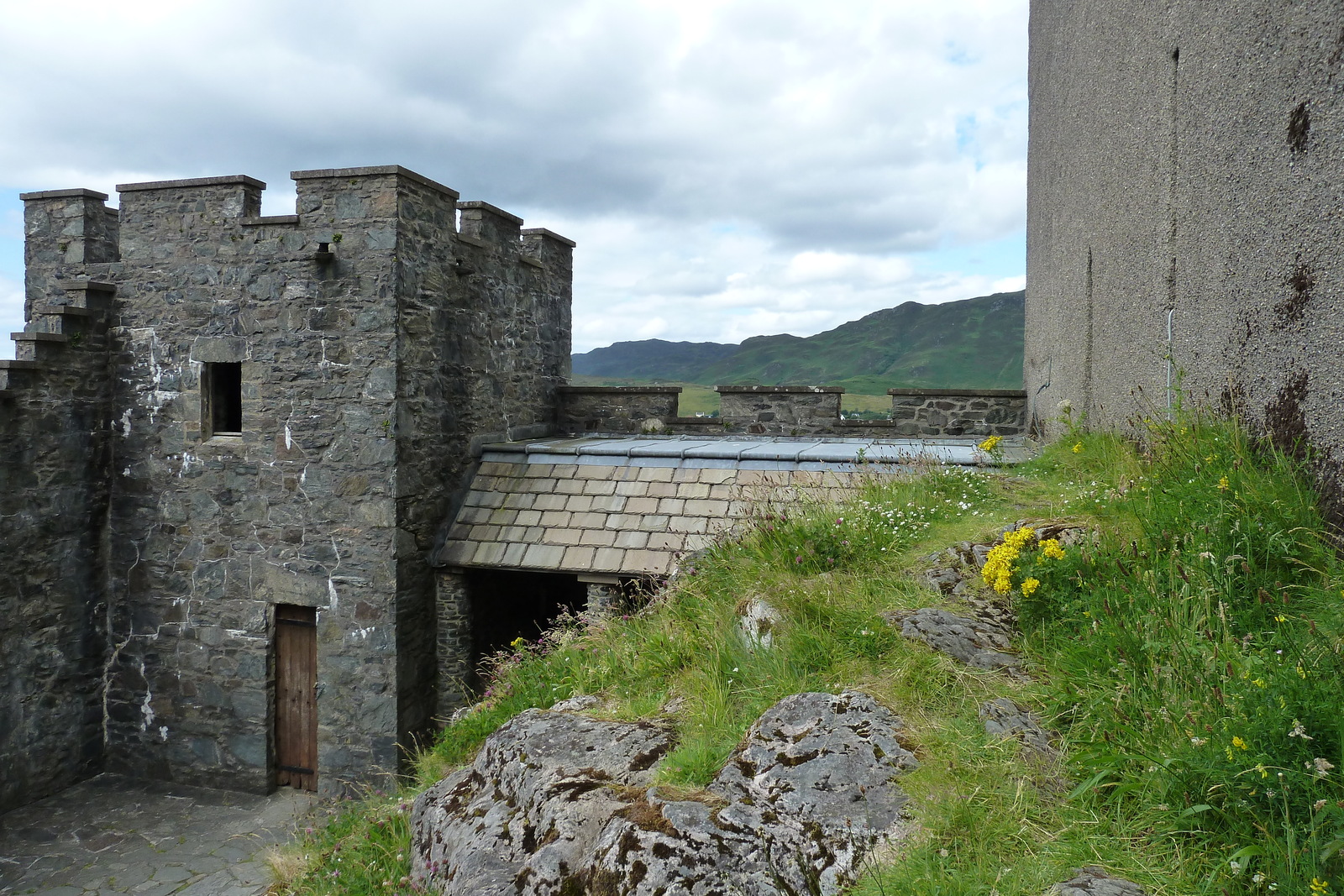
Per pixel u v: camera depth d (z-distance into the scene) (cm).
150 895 679
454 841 377
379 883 426
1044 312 1017
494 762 413
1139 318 602
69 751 890
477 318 977
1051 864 245
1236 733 249
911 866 256
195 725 897
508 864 334
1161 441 479
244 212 859
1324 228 351
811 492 762
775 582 485
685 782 337
